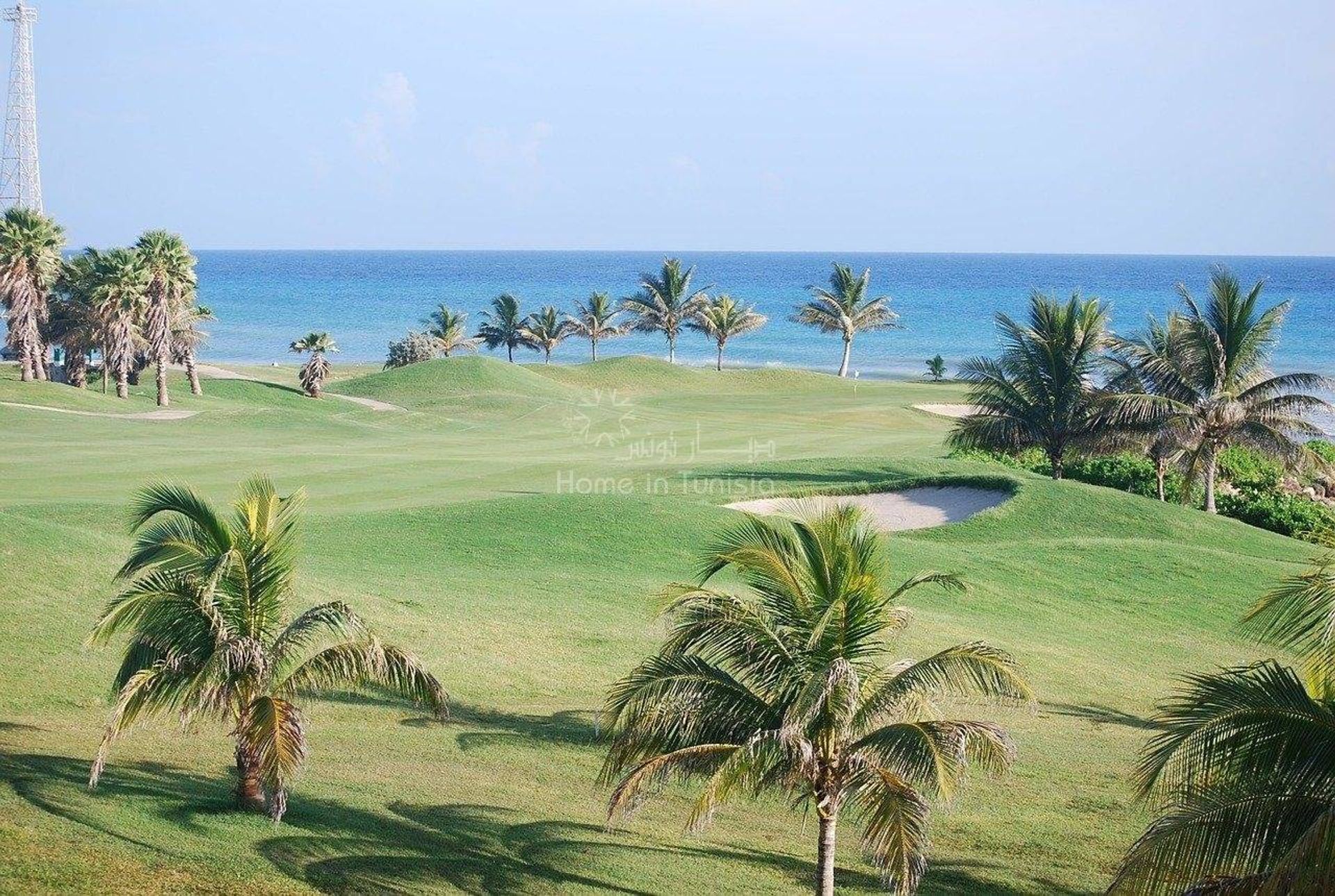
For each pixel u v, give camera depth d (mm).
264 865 12867
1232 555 36281
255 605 14602
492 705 20359
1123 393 45938
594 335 112688
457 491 39500
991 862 15281
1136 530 39031
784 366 134000
